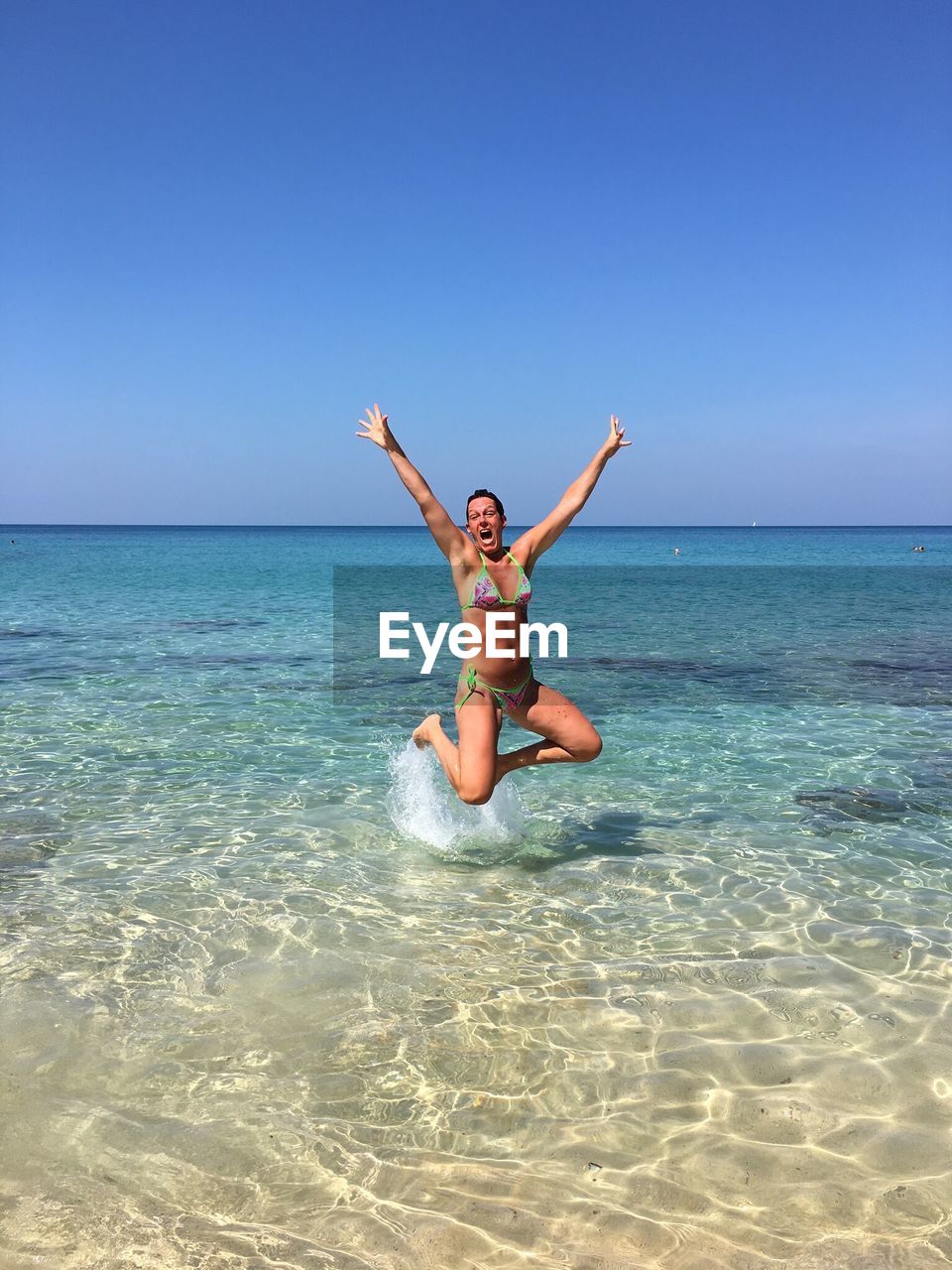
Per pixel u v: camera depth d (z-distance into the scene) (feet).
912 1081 10.46
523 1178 8.85
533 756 17.58
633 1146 9.34
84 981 12.57
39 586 99.30
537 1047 11.10
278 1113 9.77
